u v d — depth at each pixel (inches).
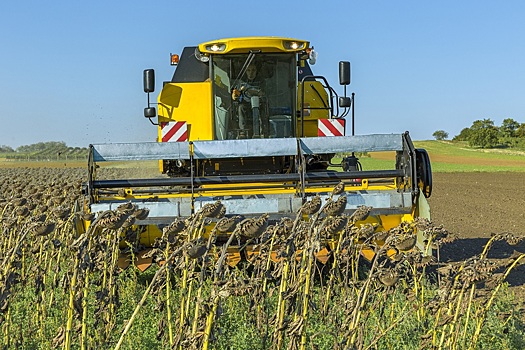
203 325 145.9
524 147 4180.6
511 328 247.6
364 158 2573.8
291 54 460.8
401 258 202.8
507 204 915.4
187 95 460.8
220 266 140.8
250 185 383.2
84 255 162.7
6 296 171.3
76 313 178.4
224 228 152.6
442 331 185.0
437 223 672.4
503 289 312.7
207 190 363.9
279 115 464.8
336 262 215.8
